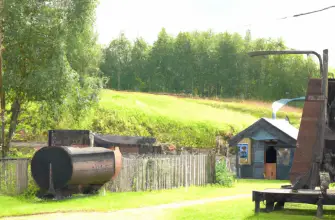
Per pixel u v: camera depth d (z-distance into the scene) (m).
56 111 32.47
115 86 189.25
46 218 15.93
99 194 22.48
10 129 33.03
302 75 159.00
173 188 27.11
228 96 172.62
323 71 16.39
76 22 33.62
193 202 20.78
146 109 69.56
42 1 33.06
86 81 35.50
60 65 31.64
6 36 31.69
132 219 15.74
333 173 16.83
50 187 20.69
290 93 161.25
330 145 17.38
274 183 33.78
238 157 40.91
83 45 35.28
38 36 31.81
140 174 25.22
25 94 32.78
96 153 21.95
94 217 16.19
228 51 177.25
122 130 57.06
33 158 21.05
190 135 62.88
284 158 39.22
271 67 166.25
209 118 76.94
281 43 172.12
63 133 23.19
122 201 20.41
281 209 16.80
